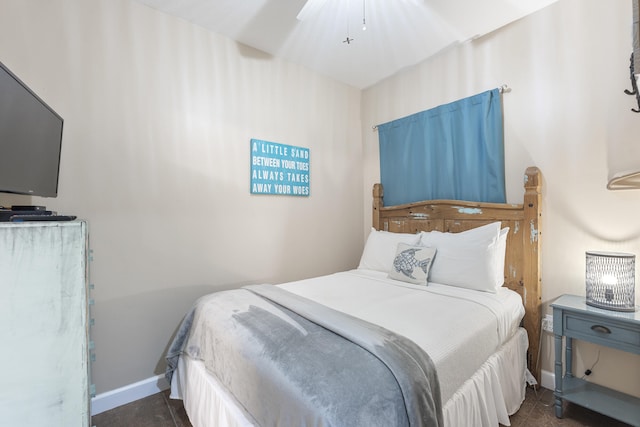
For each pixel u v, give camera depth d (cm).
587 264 172
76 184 171
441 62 257
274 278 257
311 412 85
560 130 194
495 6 197
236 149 235
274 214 258
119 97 185
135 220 190
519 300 193
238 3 193
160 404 185
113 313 183
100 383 178
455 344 126
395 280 221
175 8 197
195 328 162
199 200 216
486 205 221
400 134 287
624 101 170
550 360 197
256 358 112
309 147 283
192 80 213
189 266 212
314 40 235
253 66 245
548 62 198
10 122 103
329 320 129
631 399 163
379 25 216
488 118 224
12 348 72
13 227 72
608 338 151
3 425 71
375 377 92
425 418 90
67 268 78
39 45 161
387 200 301
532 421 164
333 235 303
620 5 172
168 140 203
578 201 187
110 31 182
